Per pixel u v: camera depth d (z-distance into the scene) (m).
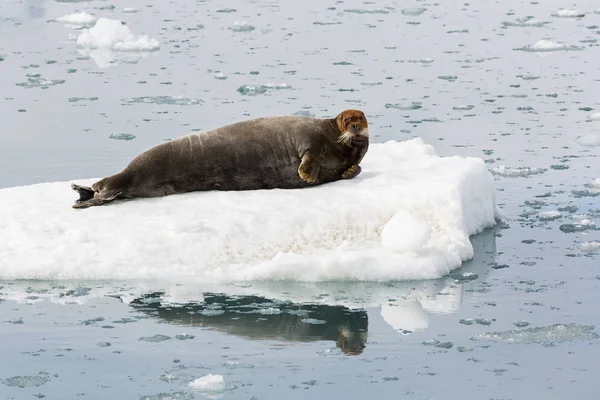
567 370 24.62
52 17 83.06
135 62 66.81
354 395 23.23
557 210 37.34
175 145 34.44
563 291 29.75
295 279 30.05
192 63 66.38
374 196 32.97
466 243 32.41
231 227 31.16
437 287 30.03
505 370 24.64
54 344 25.81
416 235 30.67
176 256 30.39
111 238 30.95
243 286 29.59
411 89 59.03
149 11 86.31
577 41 72.94
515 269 31.56
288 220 31.58
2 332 26.48
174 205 33.12
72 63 66.38
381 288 29.86
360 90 58.75
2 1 90.06
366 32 76.69
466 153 45.62
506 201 38.59
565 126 50.44
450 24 79.88
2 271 29.78
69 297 28.73
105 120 51.97
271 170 34.78
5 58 67.62
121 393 23.20
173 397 22.98
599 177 41.53
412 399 23.06
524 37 74.62
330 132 35.16
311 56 68.38
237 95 57.50
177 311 27.91
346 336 26.56
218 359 25.09
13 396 23.06
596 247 33.34
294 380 23.98
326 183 35.22
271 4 89.38
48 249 30.47
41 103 55.78
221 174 34.53
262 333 26.69
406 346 26.03
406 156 39.81
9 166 43.28
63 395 23.12
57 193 34.84
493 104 55.38
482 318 27.81
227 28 78.44
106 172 42.22
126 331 26.61
